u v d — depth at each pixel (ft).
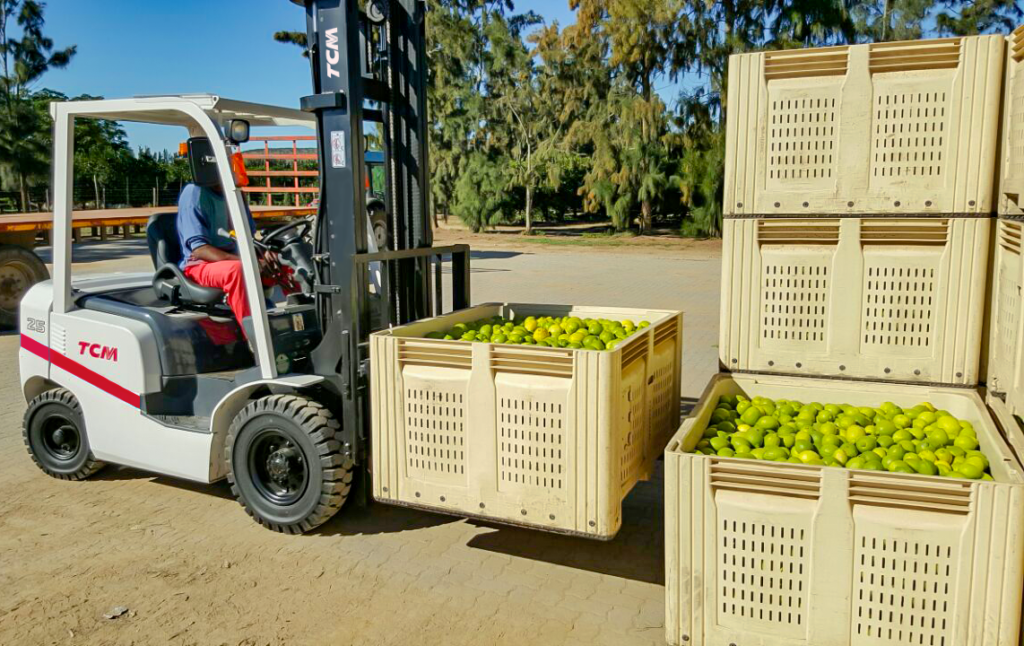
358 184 14.12
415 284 17.26
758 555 9.61
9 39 114.93
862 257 12.96
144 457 15.85
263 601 12.51
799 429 12.00
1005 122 11.89
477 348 11.95
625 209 96.68
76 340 16.56
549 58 103.30
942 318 12.72
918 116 12.33
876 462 10.34
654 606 12.32
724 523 9.69
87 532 15.03
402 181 16.89
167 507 16.20
